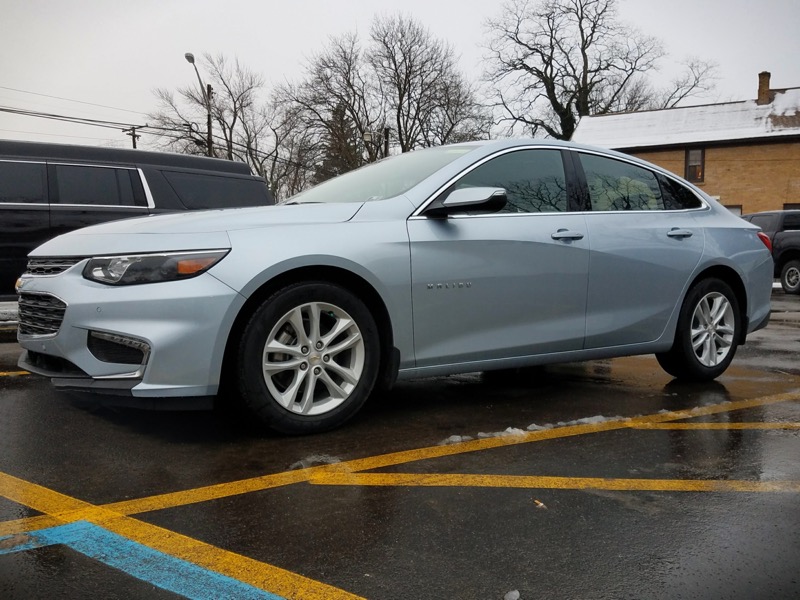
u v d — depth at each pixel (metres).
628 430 3.57
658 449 3.25
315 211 3.49
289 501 2.55
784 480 2.84
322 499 2.57
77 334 3.10
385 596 1.89
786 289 15.06
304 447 3.19
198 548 2.16
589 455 3.14
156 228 3.21
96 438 3.28
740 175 30.58
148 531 2.28
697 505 2.56
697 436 3.47
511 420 3.75
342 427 3.54
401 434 3.44
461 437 3.40
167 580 1.96
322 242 3.28
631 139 33.66
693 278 4.66
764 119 31.38
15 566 2.03
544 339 4.00
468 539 2.25
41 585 1.92
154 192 7.44
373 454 3.11
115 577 1.97
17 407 3.81
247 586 1.93
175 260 3.04
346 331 3.41
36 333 3.40
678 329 4.66
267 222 3.32
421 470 2.91
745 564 2.10
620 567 2.08
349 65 41.81
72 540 2.21
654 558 2.13
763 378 5.05
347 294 3.36
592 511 2.49
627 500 2.60
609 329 4.26
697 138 31.56
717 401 4.26
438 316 3.62
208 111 35.38
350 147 41.53
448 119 42.03
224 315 3.04
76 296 3.12
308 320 3.33
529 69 45.25
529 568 2.06
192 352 3.00
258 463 2.96
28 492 2.61
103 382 3.07
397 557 2.12
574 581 1.99
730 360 4.93
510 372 5.18
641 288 4.39
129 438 3.29
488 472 2.89
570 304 4.08
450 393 4.41
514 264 3.84
